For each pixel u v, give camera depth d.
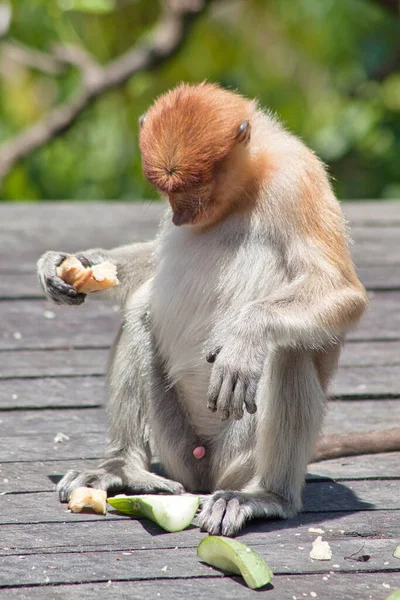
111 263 17.73
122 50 48.91
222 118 16.05
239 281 16.66
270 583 13.71
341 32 48.69
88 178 45.81
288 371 15.98
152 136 16.05
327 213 16.61
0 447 18.42
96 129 46.59
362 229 32.19
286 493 16.09
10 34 43.12
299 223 16.38
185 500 15.53
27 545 14.70
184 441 17.36
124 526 15.48
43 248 29.25
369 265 28.61
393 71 47.81
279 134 17.09
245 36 49.56
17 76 49.25
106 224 32.00
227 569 14.01
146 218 32.88
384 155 45.81
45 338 23.64
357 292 16.22
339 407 20.64
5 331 23.92
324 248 16.30
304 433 16.06
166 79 48.16
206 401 17.11
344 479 17.58
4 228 31.39
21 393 20.70
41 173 45.62
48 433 19.08
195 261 16.94
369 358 22.88
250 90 48.50
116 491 16.98
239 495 15.81
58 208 34.34
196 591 13.42
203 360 16.95
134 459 17.34
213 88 16.77
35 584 13.54
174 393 17.45
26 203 35.09
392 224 32.88
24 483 17.02
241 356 15.20
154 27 47.25
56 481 17.14
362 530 15.52
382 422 19.94
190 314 16.95
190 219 16.27
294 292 15.92
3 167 43.09
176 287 17.02
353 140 45.78
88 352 23.02
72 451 18.36
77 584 13.56
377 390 21.20
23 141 43.28
